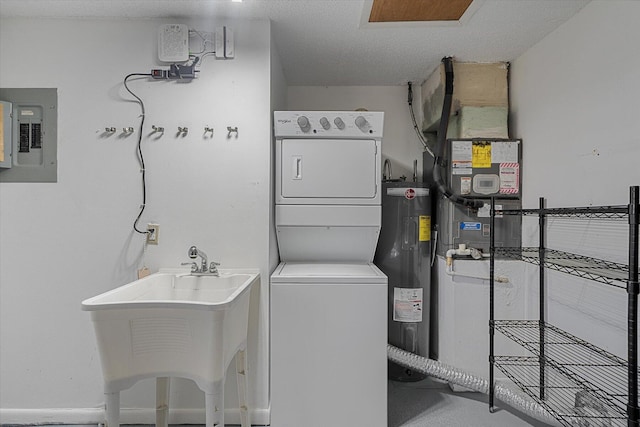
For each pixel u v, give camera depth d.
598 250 1.88
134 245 2.17
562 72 2.17
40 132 2.15
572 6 1.97
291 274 2.07
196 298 2.07
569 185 2.11
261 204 2.18
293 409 2.00
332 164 2.30
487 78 2.73
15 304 2.15
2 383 2.15
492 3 1.96
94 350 2.15
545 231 2.32
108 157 2.16
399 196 2.74
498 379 2.55
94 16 2.13
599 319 1.86
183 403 2.14
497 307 2.54
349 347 2.01
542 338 2.26
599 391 1.77
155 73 2.13
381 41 2.42
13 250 2.15
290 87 3.27
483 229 2.61
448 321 2.62
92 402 2.16
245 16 2.12
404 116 3.25
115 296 1.69
